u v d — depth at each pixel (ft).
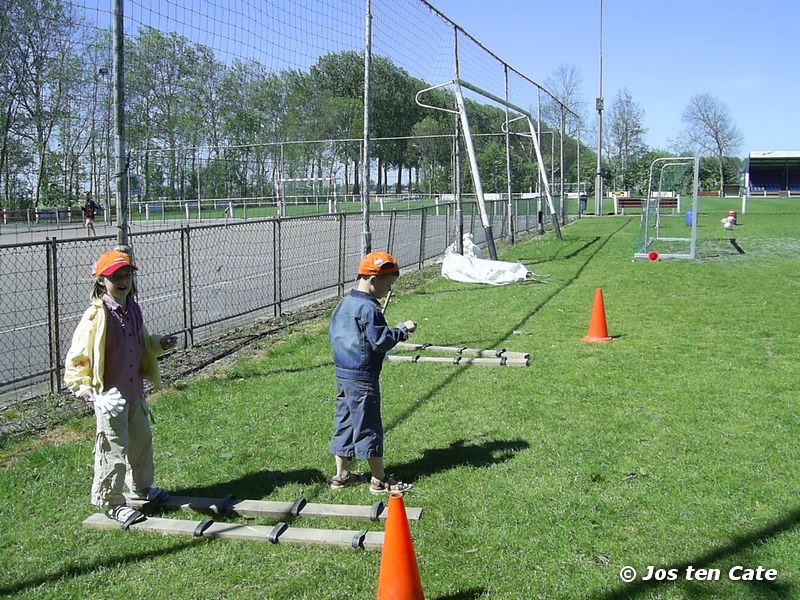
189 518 14.03
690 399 19.97
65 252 61.67
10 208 110.11
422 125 179.11
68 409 20.68
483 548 12.30
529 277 46.16
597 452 16.34
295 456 16.90
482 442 17.29
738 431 17.40
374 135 173.27
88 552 12.64
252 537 12.90
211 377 23.86
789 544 12.06
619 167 242.37
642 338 27.89
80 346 13.05
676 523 12.95
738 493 14.05
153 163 112.16
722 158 259.80
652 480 14.76
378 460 14.70
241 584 11.51
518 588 11.10
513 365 24.32
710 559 11.71
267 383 23.09
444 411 19.70
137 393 13.93
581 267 51.57
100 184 112.68
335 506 13.92
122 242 20.35
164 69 61.52
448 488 14.75
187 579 11.69
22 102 81.71
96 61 54.75
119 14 19.67
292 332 31.40
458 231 51.19
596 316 27.91
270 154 133.08
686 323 30.53
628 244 69.62
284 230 90.68
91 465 16.67
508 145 70.49
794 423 17.84
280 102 124.88
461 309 35.86
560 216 108.58
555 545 12.33
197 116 100.68
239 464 16.47
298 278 48.16
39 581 11.71
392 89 79.97
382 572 10.37
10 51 52.19
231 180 139.23
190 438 18.19
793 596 10.62
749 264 50.93
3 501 14.79
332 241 76.07
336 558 12.20
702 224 98.12
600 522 13.08
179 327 32.60
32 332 31.04
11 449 17.72
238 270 52.49
